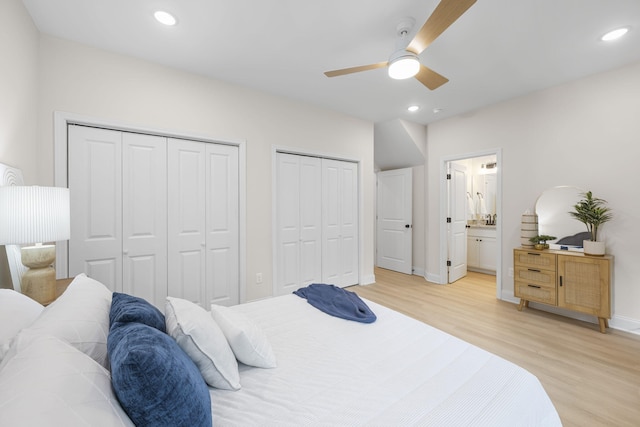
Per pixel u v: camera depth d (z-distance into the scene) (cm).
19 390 54
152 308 123
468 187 550
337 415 92
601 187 284
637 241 265
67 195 159
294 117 353
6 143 165
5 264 159
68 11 193
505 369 119
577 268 278
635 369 205
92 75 235
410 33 215
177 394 71
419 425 88
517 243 350
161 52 246
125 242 255
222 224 307
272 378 114
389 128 453
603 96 282
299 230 369
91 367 70
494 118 369
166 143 275
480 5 187
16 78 177
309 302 202
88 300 112
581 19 201
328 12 195
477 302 352
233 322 128
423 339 148
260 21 205
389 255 542
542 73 284
